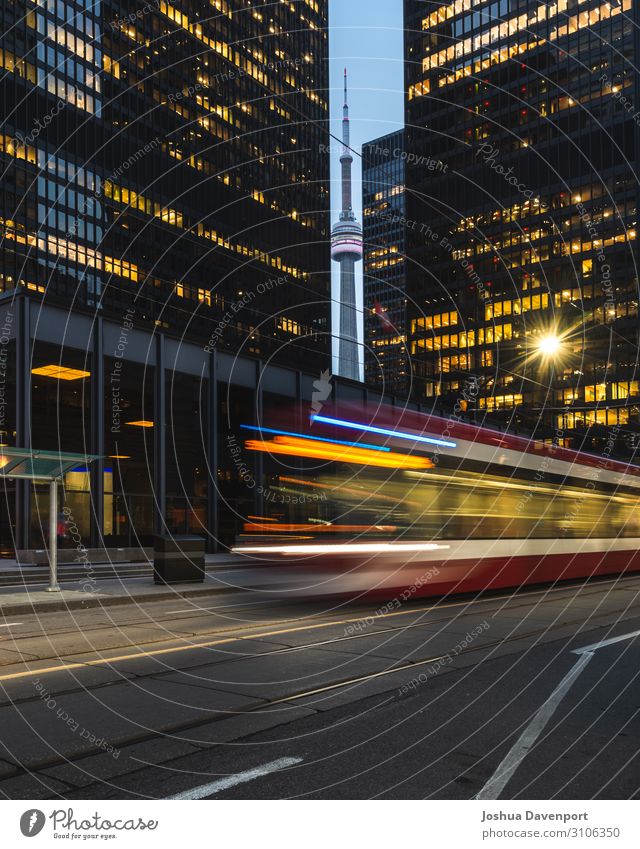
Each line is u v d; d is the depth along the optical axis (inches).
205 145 3348.9
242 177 3518.7
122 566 971.3
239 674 308.0
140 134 3080.7
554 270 3321.9
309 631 423.8
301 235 3818.9
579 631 431.5
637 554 812.0
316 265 3887.8
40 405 1100.5
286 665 326.6
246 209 3501.5
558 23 3417.8
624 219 3164.4
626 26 3257.9
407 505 512.7
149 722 236.4
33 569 879.7
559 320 3299.7
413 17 3848.4
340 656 347.9
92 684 290.0
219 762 199.5
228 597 634.2
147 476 1224.2
